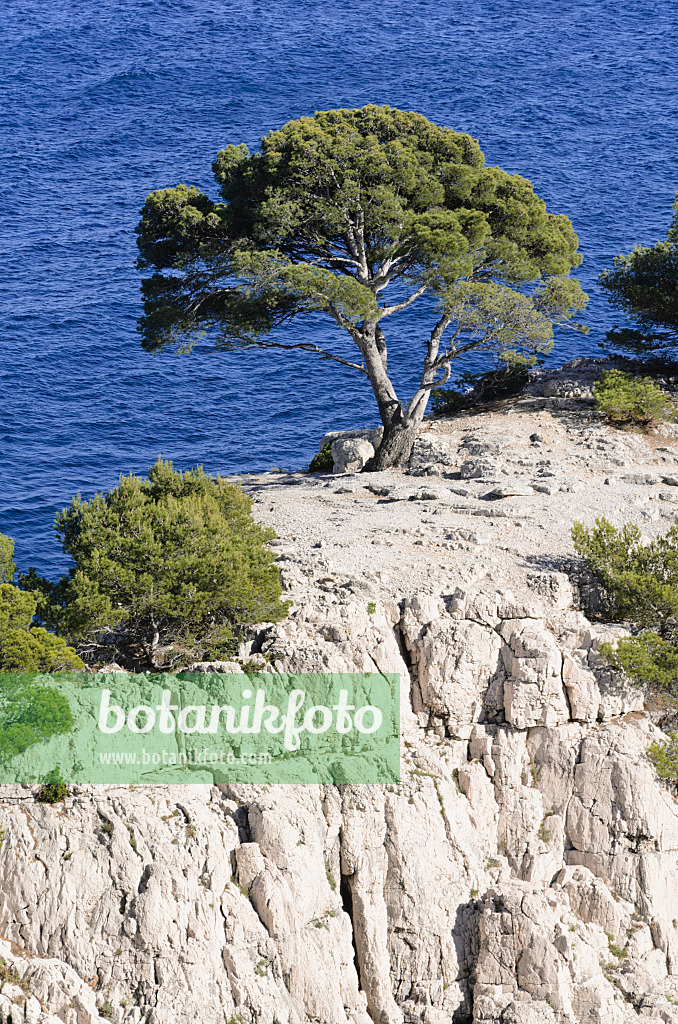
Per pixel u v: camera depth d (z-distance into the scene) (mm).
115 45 156375
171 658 31453
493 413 52062
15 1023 24922
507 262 50000
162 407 74250
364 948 29094
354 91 140625
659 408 49406
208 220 47438
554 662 31797
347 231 48188
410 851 29469
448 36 162125
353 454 49281
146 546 30984
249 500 35812
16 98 136250
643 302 55594
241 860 27641
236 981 26828
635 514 40031
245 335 49000
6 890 26359
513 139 122562
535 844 31344
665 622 34031
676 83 140500
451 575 35094
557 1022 28625
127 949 26281
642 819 31125
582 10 173625
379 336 50938
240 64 149375
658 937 30906
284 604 32281
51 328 83750
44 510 60938
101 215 104125
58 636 30438
